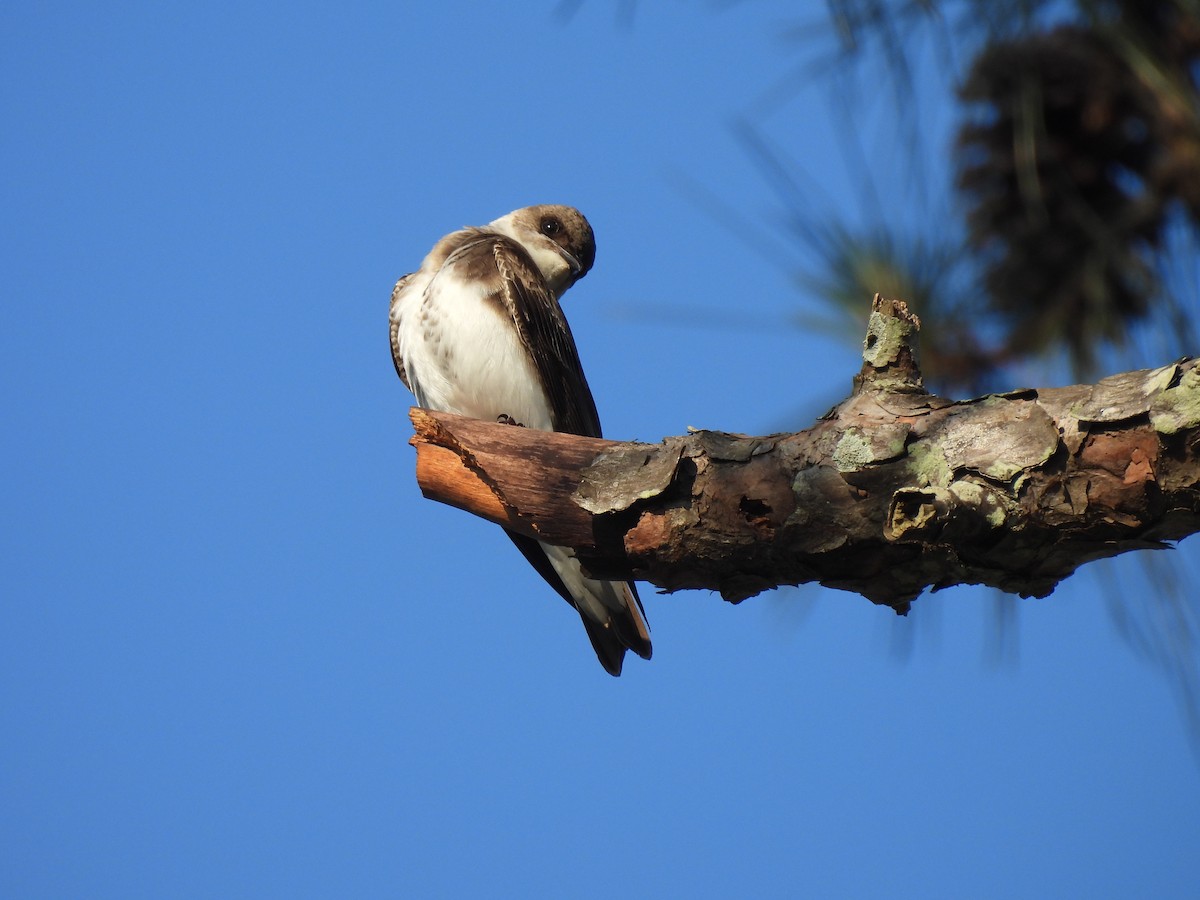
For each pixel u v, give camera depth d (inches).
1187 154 291.1
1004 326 300.2
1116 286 293.4
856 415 210.8
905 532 201.8
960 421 202.5
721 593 231.1
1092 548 196.1
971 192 308.0
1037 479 193.0
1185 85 293.9
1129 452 186.4
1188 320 285.4
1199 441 179.6
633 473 226.8
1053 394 197.3
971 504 197.2
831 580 219.0
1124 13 295.4
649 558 227.3
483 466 238.5
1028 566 203.0
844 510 209.3
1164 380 184.7
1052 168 300.7
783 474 214.1
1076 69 299.4
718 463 219.9
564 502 231.8
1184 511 185.6
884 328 213.6
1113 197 301.0
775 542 216.8
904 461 203.8
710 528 220.5
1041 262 296.8
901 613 222.5
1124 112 299.1
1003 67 301.7
